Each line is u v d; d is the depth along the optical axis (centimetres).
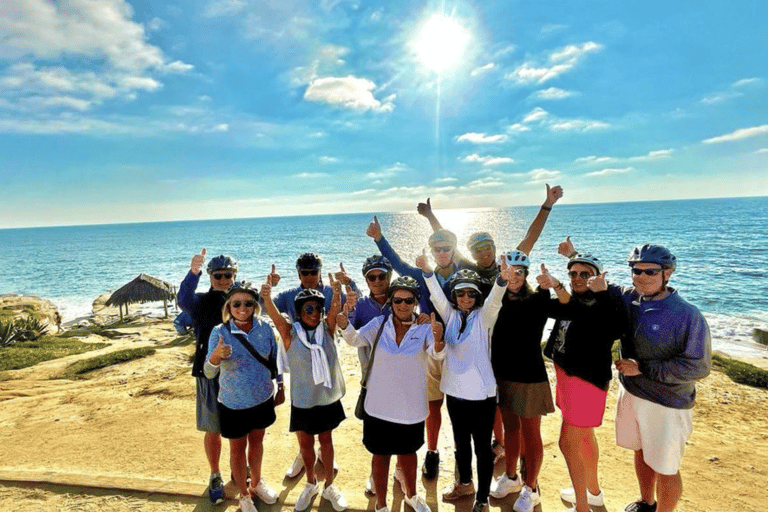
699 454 486
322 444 376
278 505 375
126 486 397
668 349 310
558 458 472
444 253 437
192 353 1047
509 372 361
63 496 384
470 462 363
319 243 8794
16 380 875
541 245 5541
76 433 545
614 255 4381
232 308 359
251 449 379
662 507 327
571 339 346
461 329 363
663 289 323
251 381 357
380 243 496
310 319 376
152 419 589
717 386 764
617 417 355
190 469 444
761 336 1471
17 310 2078
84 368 945
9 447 504
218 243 10750
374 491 389
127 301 2247
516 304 365
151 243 12800
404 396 339
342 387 387
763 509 372
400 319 357
